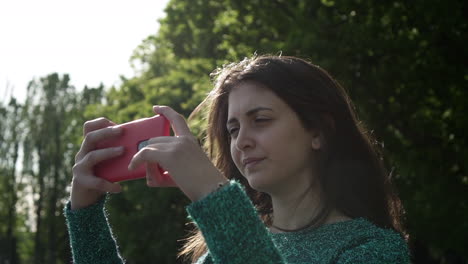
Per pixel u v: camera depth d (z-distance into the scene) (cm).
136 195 1858
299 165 182
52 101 5334
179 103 1961
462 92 1186
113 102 2555
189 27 1984
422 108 1252
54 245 4647
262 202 230
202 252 235
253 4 1573
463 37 1198
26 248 5200
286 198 187
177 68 2216
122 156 169
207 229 137
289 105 180
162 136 153
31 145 5206
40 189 5000
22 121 5378
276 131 177
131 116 2100
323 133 185
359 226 174
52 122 5234
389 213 194
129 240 1886
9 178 5216
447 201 1176
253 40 1487
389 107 1254
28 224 5212
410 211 1216
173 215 1875
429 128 1209
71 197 195
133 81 2456
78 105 5331
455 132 1198
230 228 136
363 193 187
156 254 1852
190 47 2025
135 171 166
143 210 1920
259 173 179
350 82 1207
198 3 1847
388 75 1208
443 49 1215
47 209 4928
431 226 1227
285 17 1434
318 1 1380
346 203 184
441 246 1255
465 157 1154
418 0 1201
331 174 185
